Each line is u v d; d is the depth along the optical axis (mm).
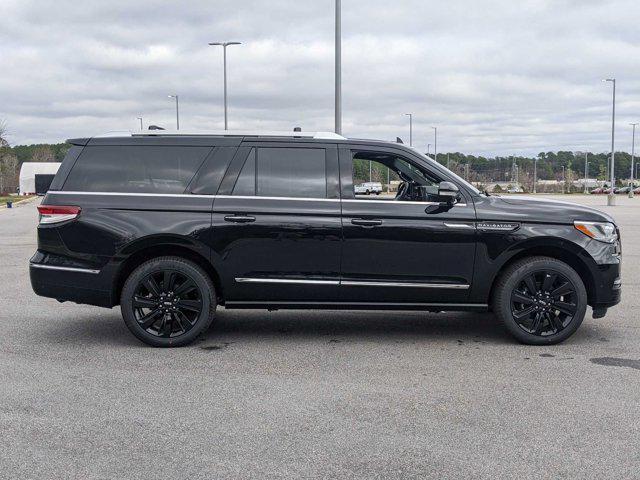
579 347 6156
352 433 4039
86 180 6113
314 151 6191
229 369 5418
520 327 6199
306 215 6027
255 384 5012
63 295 6098
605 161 122188
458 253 6082
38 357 5773
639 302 8391
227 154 6141
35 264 6121
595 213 6230
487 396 4727
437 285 6109
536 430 4086
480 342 6359
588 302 6320
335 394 4773
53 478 3436
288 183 6117
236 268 6055
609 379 5133
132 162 6141
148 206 6020
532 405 4539
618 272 6219
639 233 19000
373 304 6160
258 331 6820
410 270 6090
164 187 6090
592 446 3844
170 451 3775
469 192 6184
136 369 5410
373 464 3605
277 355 5863
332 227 6020
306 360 5699
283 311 7910
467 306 6219
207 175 6105
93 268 6027
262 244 6031
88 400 4637
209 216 6016
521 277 6125
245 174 6117
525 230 6078
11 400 4629
